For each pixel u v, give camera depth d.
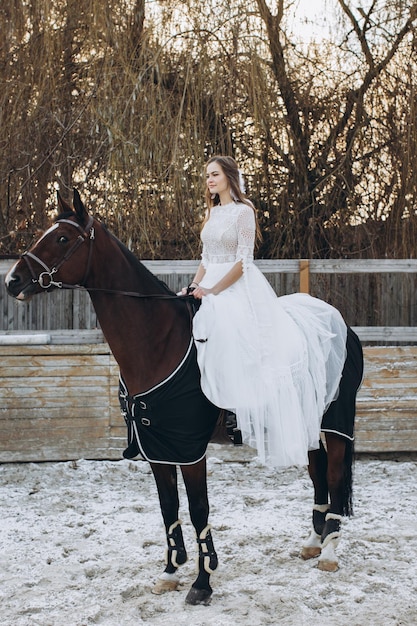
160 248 7.85
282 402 3.40
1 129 7.79
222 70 7.78
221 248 3.59
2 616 3.25
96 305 3.35
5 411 6.07
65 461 6.13
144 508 4.96
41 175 7.90
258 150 8.12
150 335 3.34
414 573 3.69
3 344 6.04
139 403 3.30
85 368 6.12
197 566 3.74
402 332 6.19
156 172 7.66
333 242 8.37
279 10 8.10
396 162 8.06
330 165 8.30
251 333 3.45
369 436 6.20
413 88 7.91
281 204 8.31
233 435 3.52
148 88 7.62
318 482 4.01
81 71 7.89
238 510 4.90
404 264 6.18
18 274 3.22
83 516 4.75
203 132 7.80
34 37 7.82
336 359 3.73
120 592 3.50
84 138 7.82
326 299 8.06
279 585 3.56
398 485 5.52
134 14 7.83
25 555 4.05
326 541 3.77
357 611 3.26
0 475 5.80
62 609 3.32
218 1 7.81
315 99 8.25
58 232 3.28
